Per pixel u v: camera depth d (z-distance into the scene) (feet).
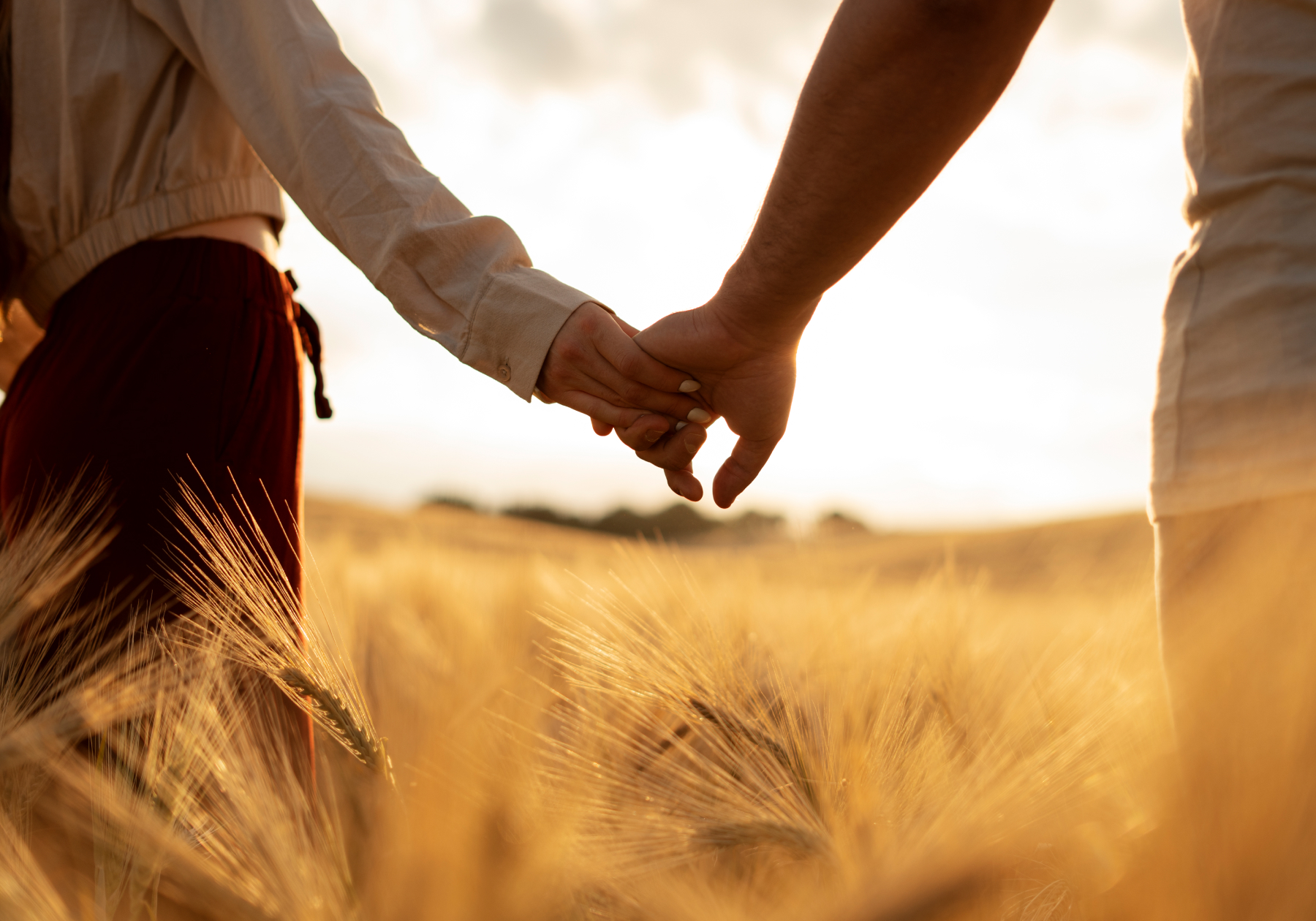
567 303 3.80
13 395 3.77
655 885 3.26
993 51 3.01
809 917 3.06
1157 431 3.01
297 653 3.48
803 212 3.31
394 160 3.70
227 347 3.65
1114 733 3.06
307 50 3.62
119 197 3.65
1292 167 2.80
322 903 3.13
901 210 3.28
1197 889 2.57
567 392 3.95
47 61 3.62
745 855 3.51
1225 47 2.89
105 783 3.14
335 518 47.91
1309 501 2.73
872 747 3.65
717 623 4.31
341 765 3.89
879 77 3.06
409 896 3.15
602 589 3.80
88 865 3.26
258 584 3.46
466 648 4.81
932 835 3.03
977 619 5.19
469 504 81.82
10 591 3.43
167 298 3.61
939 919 2.91
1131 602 3.71
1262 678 2.55
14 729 3.38
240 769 3.22
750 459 4.11
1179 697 2.64
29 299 3.88
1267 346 2.80
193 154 3.69
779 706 3.86
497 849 3.21
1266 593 2.59
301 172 3.67
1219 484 2.86
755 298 3.57
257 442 3.66
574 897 3.22
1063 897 3.04
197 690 3.28
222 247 3.74
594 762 3.48
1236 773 2.55
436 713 3.83
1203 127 2.93
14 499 3.61
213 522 3.51
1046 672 3.92
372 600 6.29
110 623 3.45
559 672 4.24
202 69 3.69
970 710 4.17
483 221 3.80
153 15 3.60
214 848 3.19
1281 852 2.50
